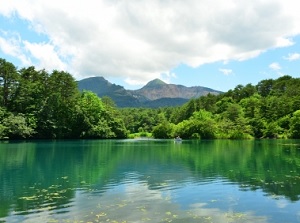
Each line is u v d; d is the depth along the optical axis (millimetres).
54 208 15547
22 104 82062
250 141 83250
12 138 78875
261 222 13555
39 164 32094
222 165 31328
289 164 31906
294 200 17109
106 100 138125
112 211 15000
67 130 89438
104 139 97750
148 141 83562
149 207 15719
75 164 32250
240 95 176500
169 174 25859
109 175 25438
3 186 21062
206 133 102688
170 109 198000
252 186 20906
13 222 13406
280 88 165000
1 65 78438
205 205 16141
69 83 91312
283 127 109250
